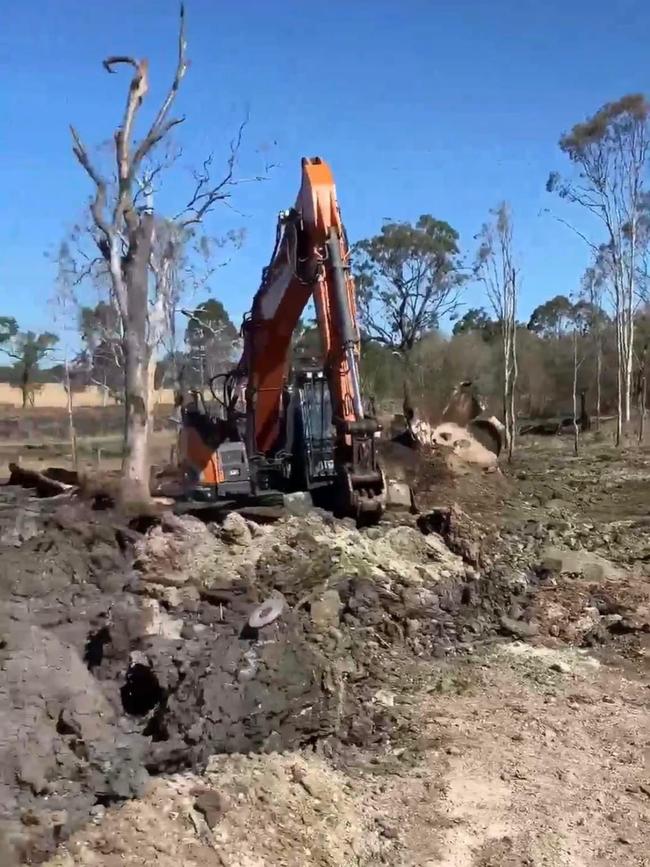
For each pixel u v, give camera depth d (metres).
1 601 9.11
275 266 14.22
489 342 54.28
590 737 8.24
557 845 6.48
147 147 15.83
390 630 10.59
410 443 21.03
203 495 14.47
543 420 49.34
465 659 10.25
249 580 10.26
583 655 10.49
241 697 7.27
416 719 8.56
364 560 11.72
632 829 6.71
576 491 22.44
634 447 35.22
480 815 6.86
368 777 7.38
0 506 13.31
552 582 12.83
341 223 12.90
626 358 41.84
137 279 14.89
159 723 7.07
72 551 10.77
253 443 15.23
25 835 5.43
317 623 10.00
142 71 15.55
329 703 7.88
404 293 55.12
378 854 6.31
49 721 6.37
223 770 6.77
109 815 5.90
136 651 7.98
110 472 18.14
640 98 39.00
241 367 15.59
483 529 15.45
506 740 8.15
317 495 14.17
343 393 12.85
